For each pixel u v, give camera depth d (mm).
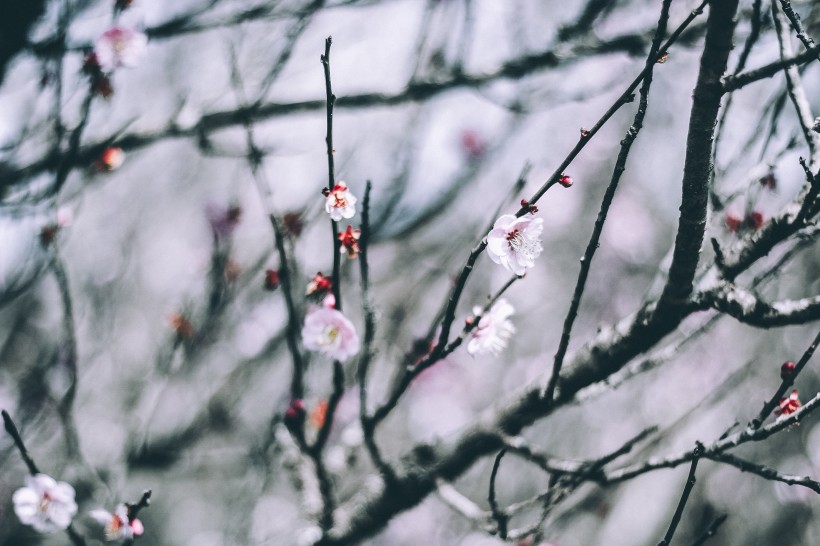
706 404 4664
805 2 2900
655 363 2258
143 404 3533
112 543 2707
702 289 1979
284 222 3037
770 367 5816
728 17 1552
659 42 1588
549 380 2188
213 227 3680
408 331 3957
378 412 2432
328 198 1847
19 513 2178
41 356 4156
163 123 3145
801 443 6203
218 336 3625
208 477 4160
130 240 4754
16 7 2631
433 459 2680
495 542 6074
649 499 6051
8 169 2861
